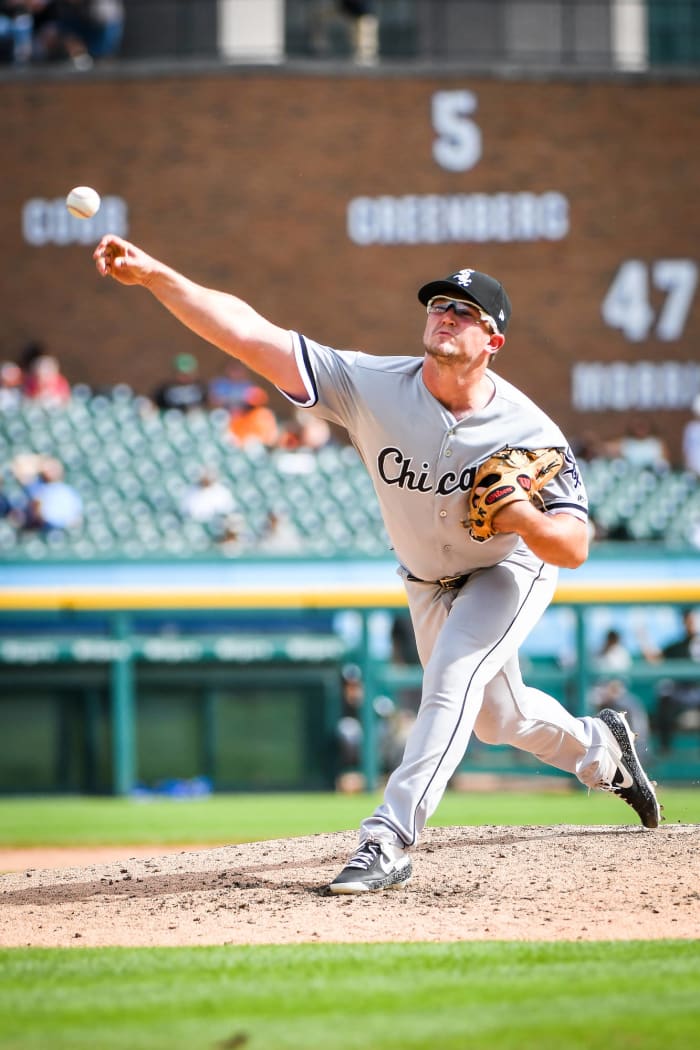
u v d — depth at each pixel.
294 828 30.22
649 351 60.00
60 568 42.09
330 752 39.53
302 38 73.50
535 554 14.35
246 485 53.50
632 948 12.95
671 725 39.72
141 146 60.06
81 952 13.09
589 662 39.19
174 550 49.00
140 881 16.12
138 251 14.56
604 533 51.88
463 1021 10.52
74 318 59.97
